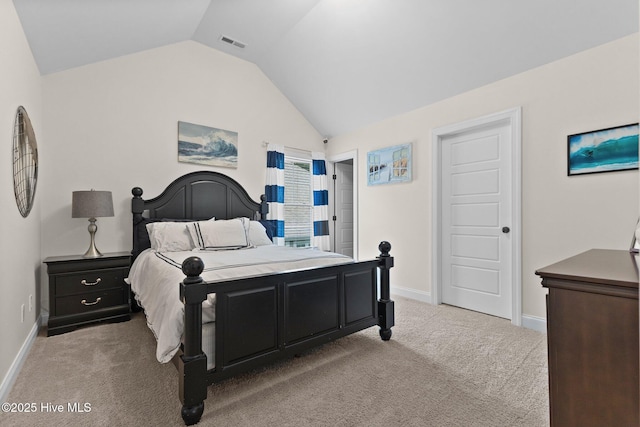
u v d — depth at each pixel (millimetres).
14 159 1967
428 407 1585
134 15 2592
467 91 3174
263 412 1543
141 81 3398
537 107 2664
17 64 2041
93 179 3111
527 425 1445
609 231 2295
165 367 1996
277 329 1882
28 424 1444
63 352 2219
